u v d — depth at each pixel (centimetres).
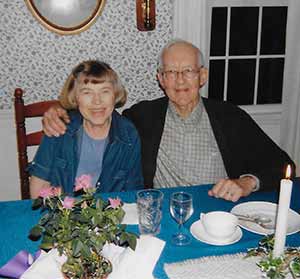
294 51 311
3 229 157
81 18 288
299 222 163
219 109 221
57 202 119
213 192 183
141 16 291
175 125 216
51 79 297
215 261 140
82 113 197
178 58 209
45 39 289
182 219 155
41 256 134
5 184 312
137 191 187
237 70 335
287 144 329
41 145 201
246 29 327
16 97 227
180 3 293
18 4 281
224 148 218
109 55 299
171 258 142
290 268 123
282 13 328
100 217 116
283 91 320
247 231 158
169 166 217
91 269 121
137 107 228
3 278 130
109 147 201
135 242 122
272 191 191
